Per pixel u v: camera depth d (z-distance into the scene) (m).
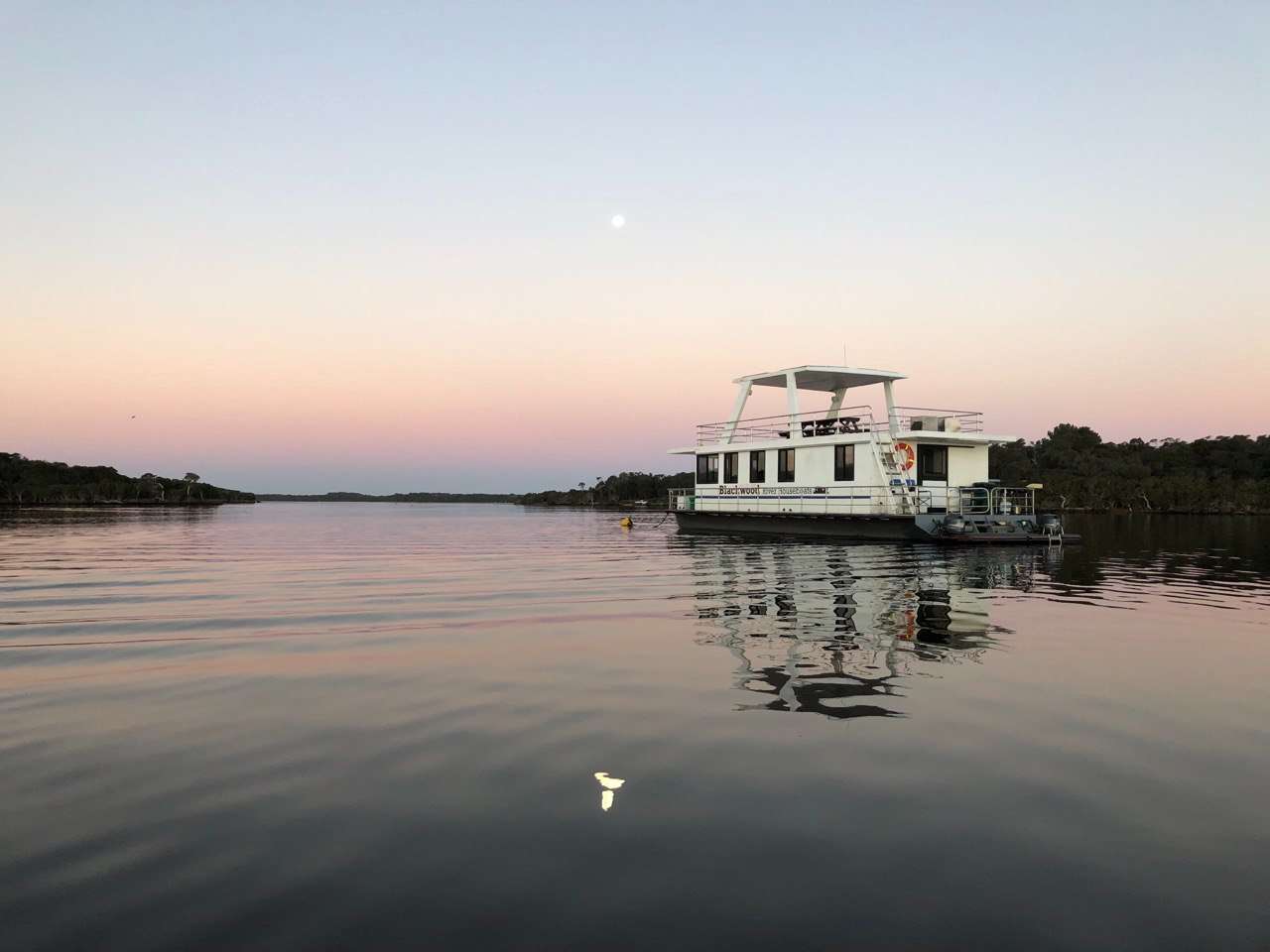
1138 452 112.50
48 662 9.20
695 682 8.07
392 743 6.15
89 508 107.94
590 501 143.88
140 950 3.35
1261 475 101.12
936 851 4.30
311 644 10.35
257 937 3.46
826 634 10.93
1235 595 15.47
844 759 5.76
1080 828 4.59
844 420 33.19
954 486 31.56
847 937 3.48
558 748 6.02
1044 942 3.45
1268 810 4.86
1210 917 3.65
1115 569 20.59
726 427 38.59
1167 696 7.57
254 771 5.55
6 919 3.58
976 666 8.82
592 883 3.95
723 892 3.86
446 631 11.33
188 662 9.19
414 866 4.12
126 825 4.63
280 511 142.75
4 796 5.07
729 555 24.94
